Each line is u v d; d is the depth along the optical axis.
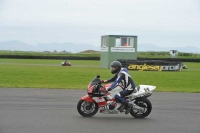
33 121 10.64
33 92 18.55
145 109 12.00
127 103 11.64
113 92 11.73
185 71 41.94
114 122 10.95
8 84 22.53
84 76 30.52
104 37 45.72
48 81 25.58
